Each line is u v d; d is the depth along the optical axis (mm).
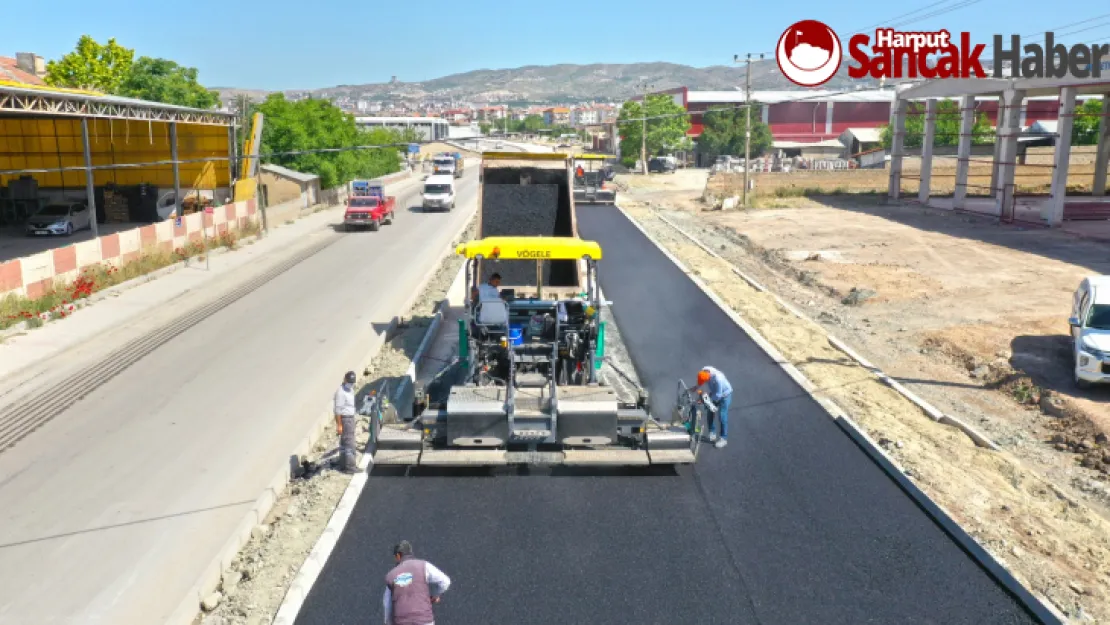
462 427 12711
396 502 11930
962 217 46625
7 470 12938
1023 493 12750
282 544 10664
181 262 32281
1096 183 55438
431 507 11789
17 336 20656
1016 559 10500
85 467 13039
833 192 63656
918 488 12234
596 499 12086
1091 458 14297
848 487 12508
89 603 9414
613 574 10148
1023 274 29031
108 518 11352
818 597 9719
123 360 19000
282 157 56094
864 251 35531
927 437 14766
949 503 11930
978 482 12859
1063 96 39875
